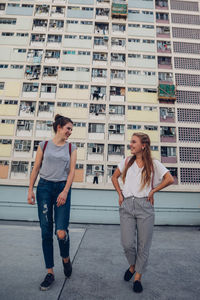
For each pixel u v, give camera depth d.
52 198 1.65
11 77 17.41
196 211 5.30
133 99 17.47
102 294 1.48
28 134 16.64
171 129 17.06
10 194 5.70
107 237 3.50
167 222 5.21
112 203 5.50
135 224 1.68
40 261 2.12
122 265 2.10
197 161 16.59
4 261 2.08
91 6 18.86
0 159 16.16
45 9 18.64
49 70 17.64
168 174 1.65
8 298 1.37
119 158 16.56
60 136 1.71
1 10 18.62
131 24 18.73
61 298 1.40
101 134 16.86
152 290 1.57
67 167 1.70
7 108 16.94
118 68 17.91
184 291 1.56
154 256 2.47
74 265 2.05
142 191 1.67
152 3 19.20
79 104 17.23
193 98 17.66
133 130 16.97
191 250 2.80
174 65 18.12
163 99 17.42
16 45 17.94
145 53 18.23
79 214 5.24
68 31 18.36
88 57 17.97
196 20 19.11
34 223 4.98
